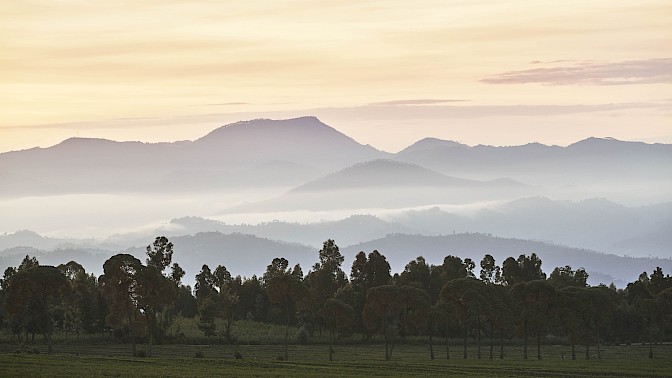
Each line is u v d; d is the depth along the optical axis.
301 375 174.12
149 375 162.25
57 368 170.00
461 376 184.50
